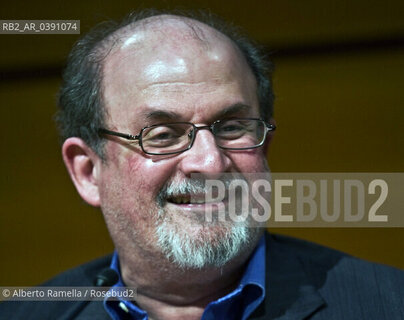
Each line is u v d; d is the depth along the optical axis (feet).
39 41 27.37
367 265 14.28
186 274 13.38
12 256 27.66
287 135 25.20
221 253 13.01
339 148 24.63
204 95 13.33
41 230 27.63
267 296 13.73
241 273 14.19
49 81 27.73
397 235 23.48
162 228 13.25
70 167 15.40
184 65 13.48
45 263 27.40
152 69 13.56
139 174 13.43
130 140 13.61
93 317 14.84
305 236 24.76
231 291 14.19
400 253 23.39
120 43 14.40
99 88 14.39
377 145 24.27
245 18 25.55
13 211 27.84
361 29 24.68
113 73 14.17
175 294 14.03
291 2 25.29
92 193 15.15
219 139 13.53
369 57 24.63
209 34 14.26
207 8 25.44
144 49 13.94
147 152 13.37
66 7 25.53
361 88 24.63
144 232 13.50
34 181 27.84
